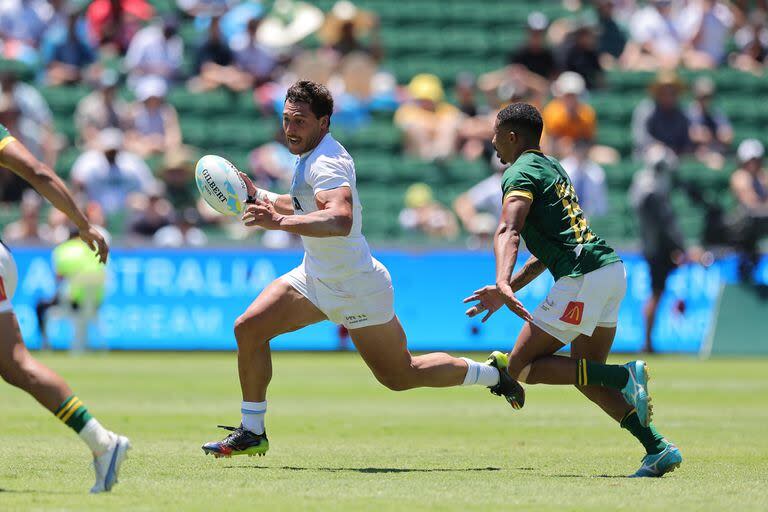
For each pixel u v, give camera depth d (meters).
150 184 76.25
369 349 26.77
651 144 85.88
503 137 26.06
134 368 59.59
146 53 86.69
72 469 25.22
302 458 28.34
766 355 75.88
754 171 80.81
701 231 80.19
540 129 26.03
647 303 74.19
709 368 64.69
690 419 39.75
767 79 98.38
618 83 94.25
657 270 73.69
